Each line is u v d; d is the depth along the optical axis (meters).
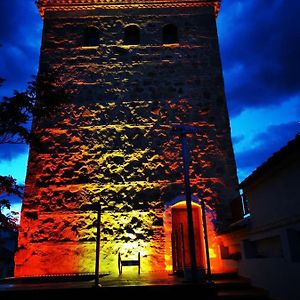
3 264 18.22
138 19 11.48
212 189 9.20
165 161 9.45
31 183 9.16
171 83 10.50
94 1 11.63
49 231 8.70
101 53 10.89
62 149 9.55
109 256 8.48
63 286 5.81
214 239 8.66
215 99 10.29
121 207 8.95
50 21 11.41
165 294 5.32
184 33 11.26
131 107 10.12
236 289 6.21
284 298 5.05
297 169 4.80
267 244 6.35
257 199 6.42
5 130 7.41
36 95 7.94
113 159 9.45
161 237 8.66
